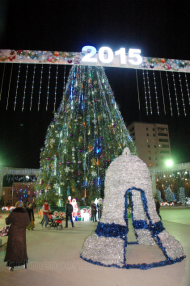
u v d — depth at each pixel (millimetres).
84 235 8289
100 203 12758
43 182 14203
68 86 15320
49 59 7473
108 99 15477
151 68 7887
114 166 5355
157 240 4793
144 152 65062
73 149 13312
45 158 14438
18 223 4688
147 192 5191
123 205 4984
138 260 4898
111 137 14484
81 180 13844
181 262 4617
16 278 4020
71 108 14359
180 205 30531
